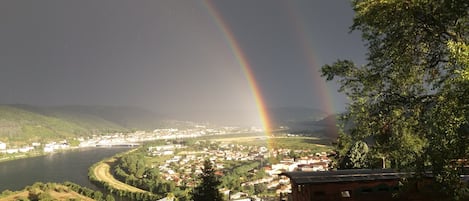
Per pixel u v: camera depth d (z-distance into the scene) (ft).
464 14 34.27
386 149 41.24
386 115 41.78
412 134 39.47
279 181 322.14
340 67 44.91
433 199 45.09
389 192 46.68
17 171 474.08
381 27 38.50
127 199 284.61
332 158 122.62
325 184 46.26
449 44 30.07
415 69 41.29
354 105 43.73
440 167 31.76
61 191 290.56
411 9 35.04
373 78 42.37
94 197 281.13
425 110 38.83
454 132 30.40
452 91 30.91
